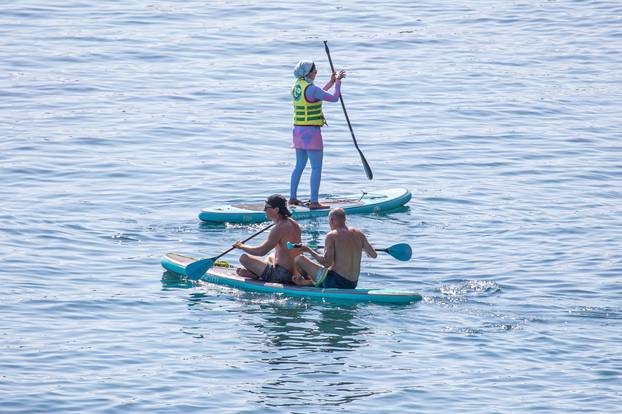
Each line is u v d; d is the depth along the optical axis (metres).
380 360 39.72
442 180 67.75
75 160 69.62
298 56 100.31
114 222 57.69
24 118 79.31
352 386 37.41
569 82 93.88
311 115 60.69
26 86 87.94
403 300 46.00
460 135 78.25
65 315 43.81
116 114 81.25
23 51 98.12
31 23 108.81
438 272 50.09
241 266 51.00
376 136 77.94
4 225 55.88
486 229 57.34
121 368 38.59
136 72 93.69
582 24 115.19
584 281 48.59
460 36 109.50
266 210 48.19
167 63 96.69
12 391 36.38
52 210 59.12
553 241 55.00
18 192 62.41
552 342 41.44
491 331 42.59
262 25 111.56
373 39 107.06
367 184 67.06
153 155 71.69
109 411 35.22
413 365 39.25
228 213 58.44
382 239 55.53
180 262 50.06
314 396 36.59
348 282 47.22
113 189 63.94
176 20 112.31
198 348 40.69
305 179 68.00
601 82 93.94
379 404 36.00
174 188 64.69
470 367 39.09
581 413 35.38
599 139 77.44
